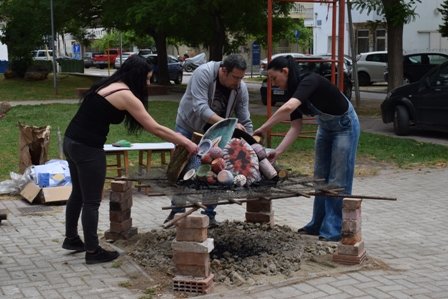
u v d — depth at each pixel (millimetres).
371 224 7035
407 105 14258
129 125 5449
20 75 34688
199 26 22781
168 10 20234
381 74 32406
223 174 5066
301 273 5180
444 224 7062
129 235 6211
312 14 45906
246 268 5223
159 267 5355
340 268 5277
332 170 5914
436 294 4738
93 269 5367
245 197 4934
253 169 5242
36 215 7359
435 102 13648
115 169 10039
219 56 23484
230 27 23422
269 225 6520
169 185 5258
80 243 5848
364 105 21719
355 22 37438
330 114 5742
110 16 24547
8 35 33531
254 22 21484
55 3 28172
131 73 5309
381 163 11117
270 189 5184
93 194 5422
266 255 5523
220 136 5320
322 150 6023
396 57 18891
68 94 26391
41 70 34062
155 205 7914
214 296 4691
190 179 5184
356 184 9383
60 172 8258
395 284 4938
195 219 4727
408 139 13641
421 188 9086
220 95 6086
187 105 6207
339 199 6016
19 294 4789
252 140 5547
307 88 5504
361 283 4945
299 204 8031
